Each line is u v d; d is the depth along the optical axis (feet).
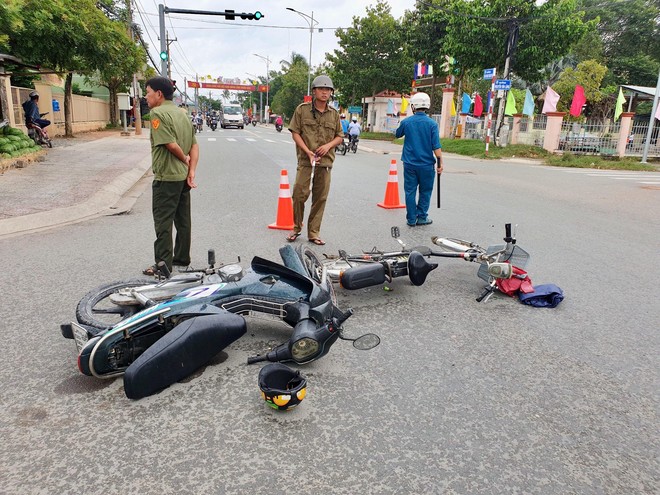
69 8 48.29
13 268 16.89
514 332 12.77
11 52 45.57
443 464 7.86
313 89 19.54
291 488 7.27
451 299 14.98
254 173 44.80
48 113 73.41
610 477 7.68
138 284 12.39
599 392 10.07
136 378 9.09
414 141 23.93
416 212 25.48
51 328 12.34
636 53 154.30
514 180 47.47
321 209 20.92
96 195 29.04
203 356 9.85
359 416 9.04
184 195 16.39
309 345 9.70
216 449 8.08
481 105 106.52
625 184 47.24
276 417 8.95
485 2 84.07
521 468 7.82
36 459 7.79
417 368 10.82
